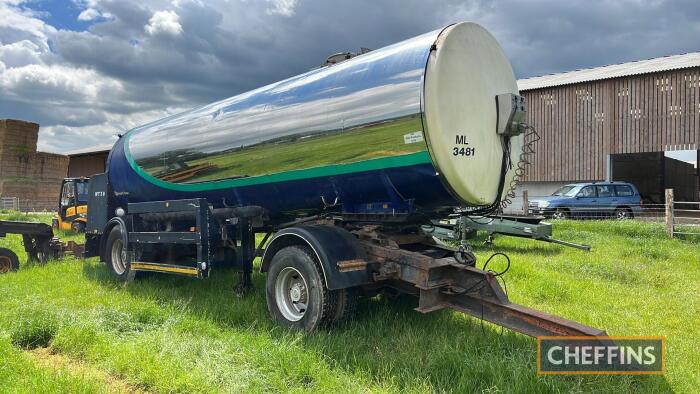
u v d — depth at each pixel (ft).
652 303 20.40
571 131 77.92
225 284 23.77
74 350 14.51
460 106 15.26
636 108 71.97
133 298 21.17
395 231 18.19
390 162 15.47
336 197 17.94
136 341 14.78
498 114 16.52
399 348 14.39
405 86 15.10
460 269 15.42
